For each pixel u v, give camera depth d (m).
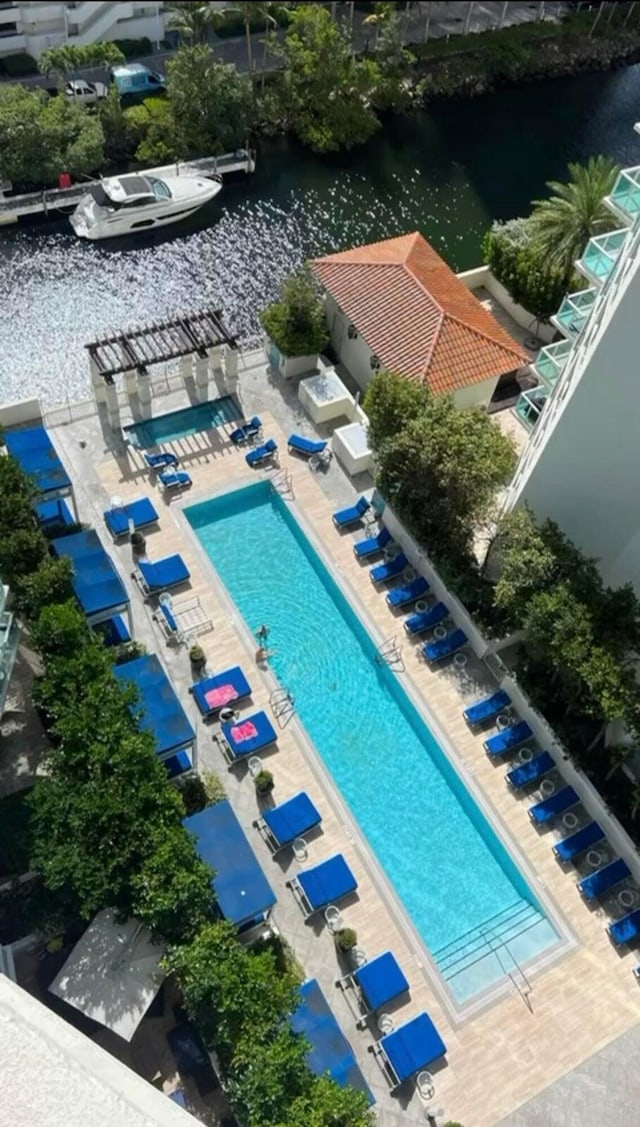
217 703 33.00
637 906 30.95
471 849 32.12
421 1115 26.80
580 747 32.94
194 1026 26.95
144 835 26.36
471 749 33.69
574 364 31.16
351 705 34.62
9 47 57.03
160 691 31.31
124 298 48.41
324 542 38.28
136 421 40.97
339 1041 26.48
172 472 39.00
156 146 53.38
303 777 32.56
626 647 30.86
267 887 27.97
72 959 26.38
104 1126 8.59
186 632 35.09
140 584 36.25
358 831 31.73
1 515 31.91
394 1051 26.88
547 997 29.12
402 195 56.12
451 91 62.56
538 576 31.59
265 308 48.56
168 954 25.47
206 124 53.59
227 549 38.19
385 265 42.91
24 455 36.38
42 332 46.25
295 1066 23.97
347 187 56.12
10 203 49.69
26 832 27.36
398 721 34.44
